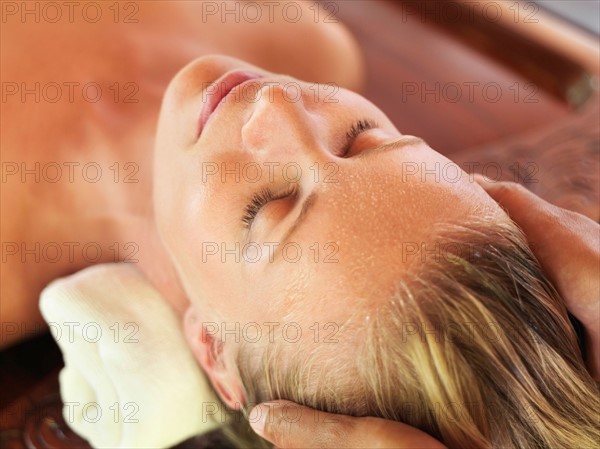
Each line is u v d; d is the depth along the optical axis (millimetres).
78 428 694
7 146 755
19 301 779
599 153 923
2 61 765
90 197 777
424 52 1145
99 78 792
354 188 500
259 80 588
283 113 521
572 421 502
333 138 558
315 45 940
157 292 718
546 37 1146
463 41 1177
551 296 511
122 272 732
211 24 887
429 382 483
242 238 545
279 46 918
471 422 485
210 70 636
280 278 514
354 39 1099
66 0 802
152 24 843
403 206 493
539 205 554
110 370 657
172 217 608
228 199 549
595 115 1003
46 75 776
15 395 771
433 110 1081
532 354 490
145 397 646
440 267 483
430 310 479
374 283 484
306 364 527
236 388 644
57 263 791
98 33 807
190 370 673
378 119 606
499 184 577
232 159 551
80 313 682
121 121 773
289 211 520
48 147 770
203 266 580
